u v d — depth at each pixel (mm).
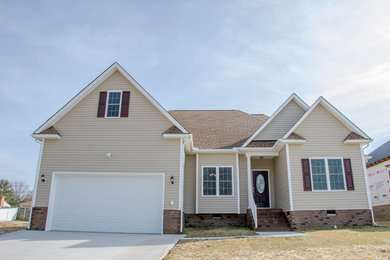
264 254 7816
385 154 23594
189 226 16219
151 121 14617
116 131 14578
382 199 23344
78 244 9773
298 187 14336
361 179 14500
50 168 14258
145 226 13508
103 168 14133
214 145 17594
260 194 17406
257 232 12805
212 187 16953
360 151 14867
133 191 13977
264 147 16203
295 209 14023
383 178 23203
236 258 7387
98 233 12930
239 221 16453
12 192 58625
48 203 13836
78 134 14641
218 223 16406
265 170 17781
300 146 14914
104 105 15039
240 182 17250
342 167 14641
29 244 9742
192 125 20672
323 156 14773
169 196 13594
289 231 13234
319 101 15359
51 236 11727
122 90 15258
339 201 14180
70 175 14289
